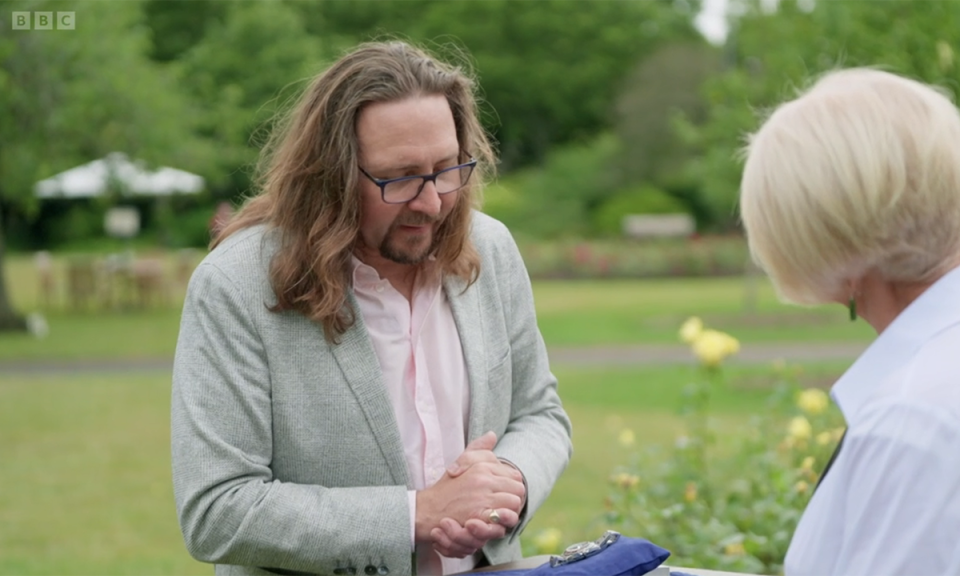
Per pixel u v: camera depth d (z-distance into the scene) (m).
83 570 5.48
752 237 1.52
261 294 2.10
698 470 4.36
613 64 51.53
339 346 2.11
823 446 4.07
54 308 22.00
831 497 1.39
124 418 9.89
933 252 1.42
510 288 2.41
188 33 40.88
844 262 1.46
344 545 2.00
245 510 2.00
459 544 2.01
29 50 17.59
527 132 52.66
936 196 1.41
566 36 51.41
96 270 22.05
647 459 4.86
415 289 2.25
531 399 2.41
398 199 2.05
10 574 5.41
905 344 1.42
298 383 2.09
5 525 6.39
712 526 3.54
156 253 37.44
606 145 41.84
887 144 1.41
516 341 2.40
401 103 2.04
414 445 2.17
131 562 5.64
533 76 50.66
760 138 1.51
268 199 2.25
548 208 39.50
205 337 2.08
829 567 1.38
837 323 17.28
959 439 1.29
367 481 2.11
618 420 9.23
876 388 1.40
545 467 2.24
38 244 42.09
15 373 13.01
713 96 16.23
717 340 4.47
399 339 2.19
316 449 2.09
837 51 8.52
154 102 19.06
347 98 2.06
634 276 29.94
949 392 1.32
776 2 14.58
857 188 1.40
